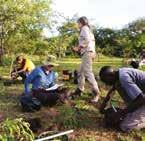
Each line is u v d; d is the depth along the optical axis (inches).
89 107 124.0
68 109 117.5
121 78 100.8
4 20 275.7
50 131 99.3
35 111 119.1
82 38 132.0
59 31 291.3
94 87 131.0
